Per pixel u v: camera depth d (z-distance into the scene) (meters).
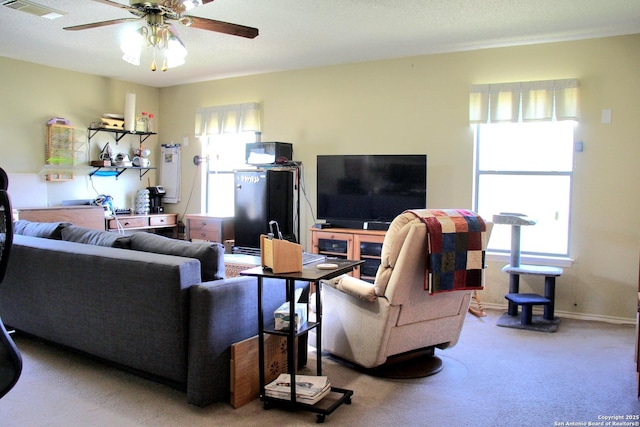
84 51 4.83
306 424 2.26
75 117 5.70
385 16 3.71
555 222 4.38
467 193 4.62
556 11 3.55
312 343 3.43
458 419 2.31
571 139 4.30
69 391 2.58
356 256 4.68
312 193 5.46
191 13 3.68
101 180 6.01
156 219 6.19
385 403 2.48
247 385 2.50
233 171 5.82
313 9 3.57
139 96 6.41
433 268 2.55
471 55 4.57
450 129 4.68
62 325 2.95
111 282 2.62
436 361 3.08
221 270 2.65
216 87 6.12
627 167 4.02
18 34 4.28
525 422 2.28
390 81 4.96
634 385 2.70
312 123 5.43
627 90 4.00
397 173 4.73
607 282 4.10
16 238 3.30
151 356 2.55
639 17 3.66
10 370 1.51
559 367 2.99
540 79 4.29
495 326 3.88
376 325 2.67
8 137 5.10
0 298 3.30
